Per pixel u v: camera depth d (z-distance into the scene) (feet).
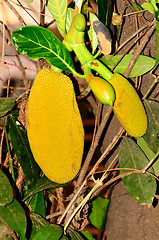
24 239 5.45
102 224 6.67
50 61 5.34
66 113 5.12
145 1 5.81
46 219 6.10
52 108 5.11
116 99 5.10
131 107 5.08
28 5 7.41
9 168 6.21
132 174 5.60
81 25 5.13
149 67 5.60
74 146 5.13
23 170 5.84
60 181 5.25
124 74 5.58
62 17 5.50
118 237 6.58
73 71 5.35
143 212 6.12
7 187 5.41
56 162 5.11
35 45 5.28
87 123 7.25
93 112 7.13
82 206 5.77
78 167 5.20
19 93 8.31
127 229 6.41
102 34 5.21
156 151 5.43
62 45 5.34
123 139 5.74
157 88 5.77
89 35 5.67
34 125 5.16
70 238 5.82
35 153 5.25
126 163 5.66
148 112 5.50
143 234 6.11
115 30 5.79
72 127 5.13
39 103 5.16
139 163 5.61
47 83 5.23
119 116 5.13
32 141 5.23
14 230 5.35
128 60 5.70
